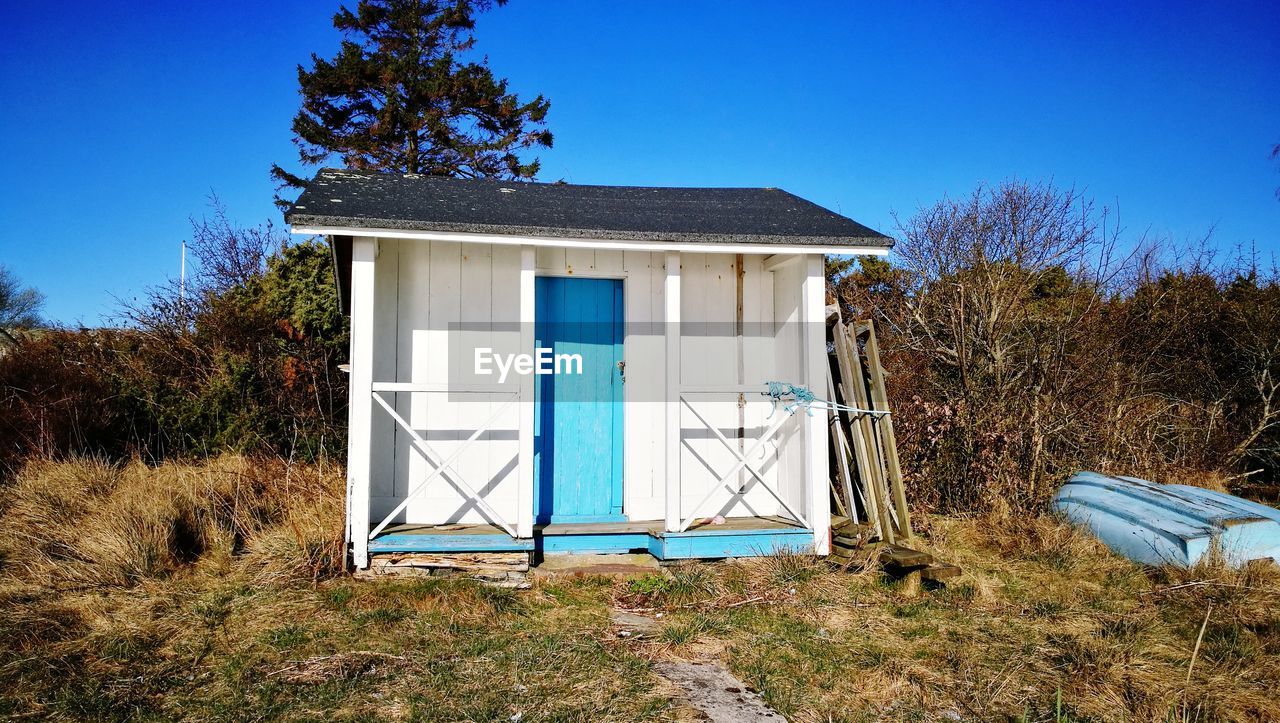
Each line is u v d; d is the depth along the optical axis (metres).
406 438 6.63
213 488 7.11
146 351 10.52
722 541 6.41
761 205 8.02
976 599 5.82
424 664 4.36
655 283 7.17
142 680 4.08
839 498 7.41
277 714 3.74
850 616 5.40
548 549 6.41
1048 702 4.12
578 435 7.05
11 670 4.09
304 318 10.69
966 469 8.59
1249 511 6.91
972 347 10.77
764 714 3.91
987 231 14.09
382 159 20.92
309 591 5.47
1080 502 7.66
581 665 4.40
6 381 9.52
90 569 5.58
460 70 21.88
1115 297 12.26
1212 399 11.12
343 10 22.52
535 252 6.91
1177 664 4.67
